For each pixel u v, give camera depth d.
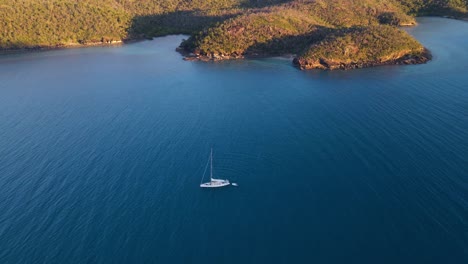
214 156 105.81
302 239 77.00
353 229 78.69
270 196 89.81
